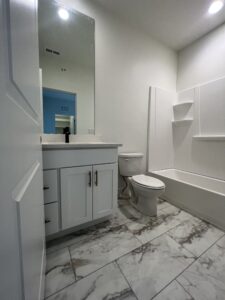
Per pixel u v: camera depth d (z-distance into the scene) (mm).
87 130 1806
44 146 1106
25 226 409
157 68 2318
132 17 1897
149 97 2289
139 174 2025
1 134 262
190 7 1727
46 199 1150
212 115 2061
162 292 855
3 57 280
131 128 2162
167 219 1614
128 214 1716
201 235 1354
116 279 930
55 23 1557
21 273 360
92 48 1757
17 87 373
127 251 1156
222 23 1942
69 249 1174
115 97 1979
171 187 1999
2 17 280
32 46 630
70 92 1681
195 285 896
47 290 860
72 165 1243
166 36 2201
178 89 2551
